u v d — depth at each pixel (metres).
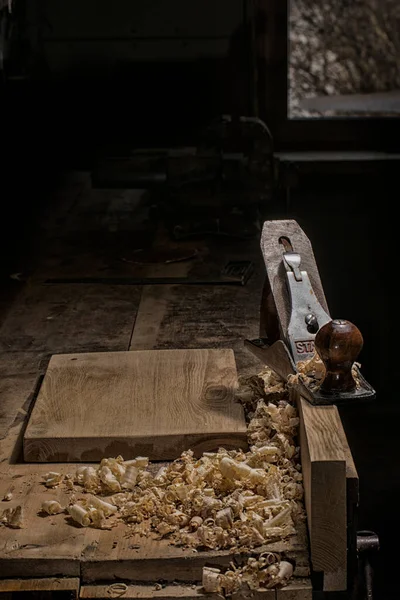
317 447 1.89
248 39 5.22
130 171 4.93
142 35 5.23
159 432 2.22
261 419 2.25
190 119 5.39
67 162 5.50
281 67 5.29
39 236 4.41
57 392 2.46
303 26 5.62
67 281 3.77
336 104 5.62
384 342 5.66
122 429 2.25
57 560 1.88
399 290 5.52
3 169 5.29
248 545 1.90
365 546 2.03
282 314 2.44
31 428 2.27
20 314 3.43
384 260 5.47
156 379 2.52
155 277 3.80
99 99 5.36
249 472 2.06
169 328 3.24
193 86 5.32
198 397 2.41
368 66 5.75
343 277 5.54
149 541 1.94
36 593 1.87
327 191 5.34
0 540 1.94
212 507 1.97
